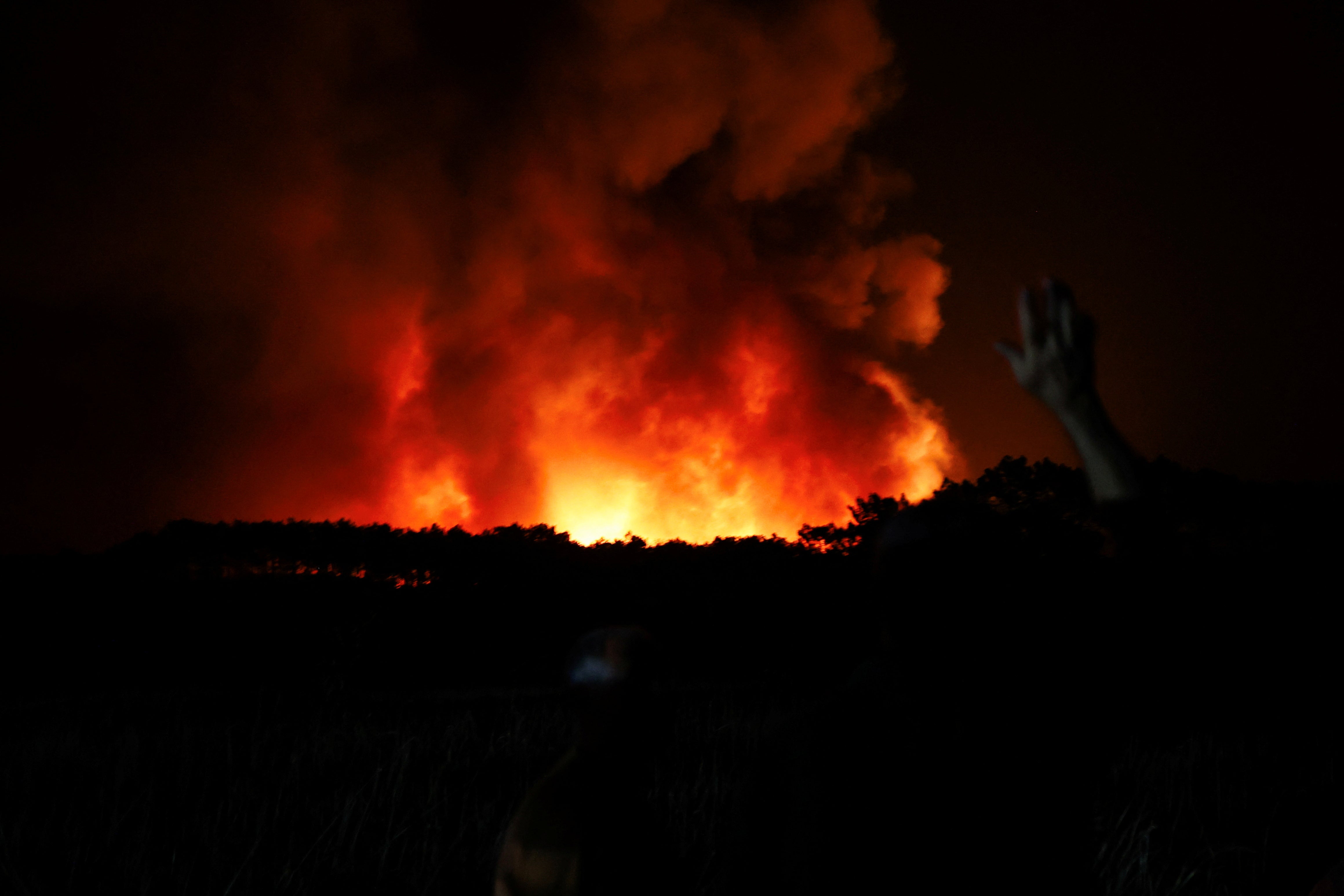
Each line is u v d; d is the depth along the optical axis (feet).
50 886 14.57
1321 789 21.02
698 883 14.35
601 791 5.94
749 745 25.02
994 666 5.50
